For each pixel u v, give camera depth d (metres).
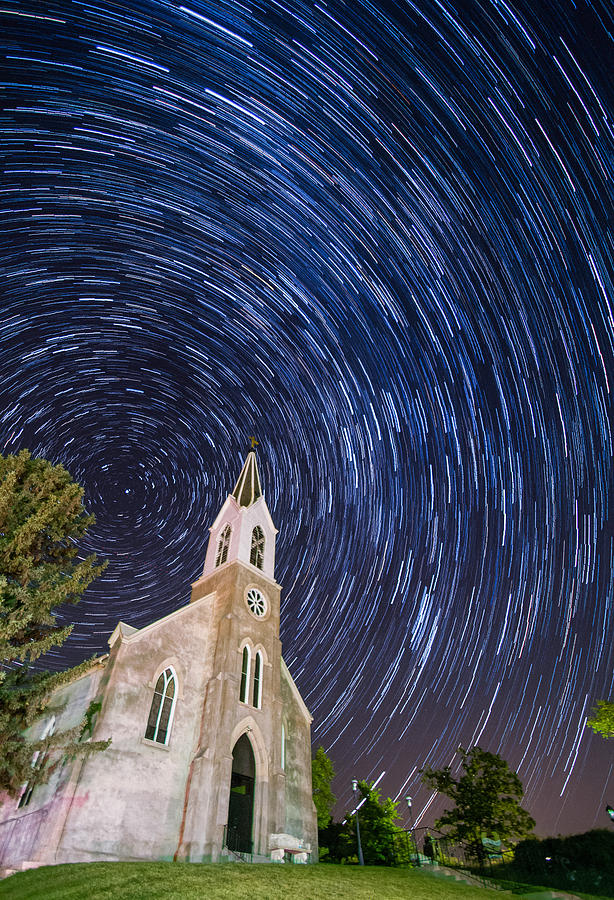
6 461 21.16
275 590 33.97
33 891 14.66
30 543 19.69
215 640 28.47
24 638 19.66
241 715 25.98
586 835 29.72
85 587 20.52
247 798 24.92
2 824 23.23
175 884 14.85
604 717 30.11
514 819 32.16
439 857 27.88
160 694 24.92
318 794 39.72
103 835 19.66
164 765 23.02
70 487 21.47
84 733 21.80
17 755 18.00
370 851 36.97
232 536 35.47
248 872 16.94
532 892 21.81
